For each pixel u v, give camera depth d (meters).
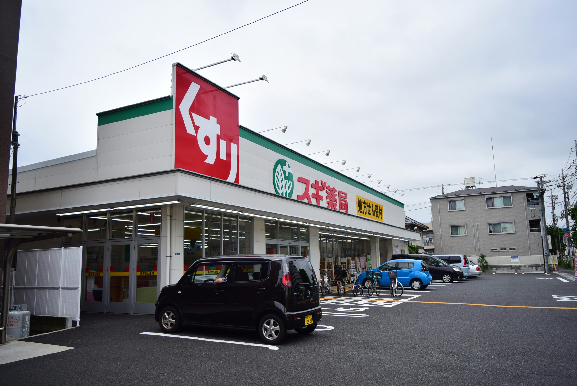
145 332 8.23
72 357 6.29
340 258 22.42
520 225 40.06
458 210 42.72
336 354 6.30
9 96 8.98
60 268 9.44
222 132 12.35
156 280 10.74
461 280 25.30
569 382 4.80
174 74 10.66
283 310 7.02
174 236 10.85
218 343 7.16
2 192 8.68
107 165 11.33
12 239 7.62
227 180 12.35
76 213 12.07
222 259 7.98
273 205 13.59
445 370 5.36
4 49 8.99
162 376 5.24
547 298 13.52
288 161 16.58
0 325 7.39
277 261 7.44
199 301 7.88
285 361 5.91
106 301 11.55
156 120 10.74
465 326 8.52
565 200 40.81
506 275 32.38
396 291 15.86
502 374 5.15
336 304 13.13
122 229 11.59
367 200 25.19
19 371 5.58
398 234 28.36
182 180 9.67
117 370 5.54
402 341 7.18
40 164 13.47
